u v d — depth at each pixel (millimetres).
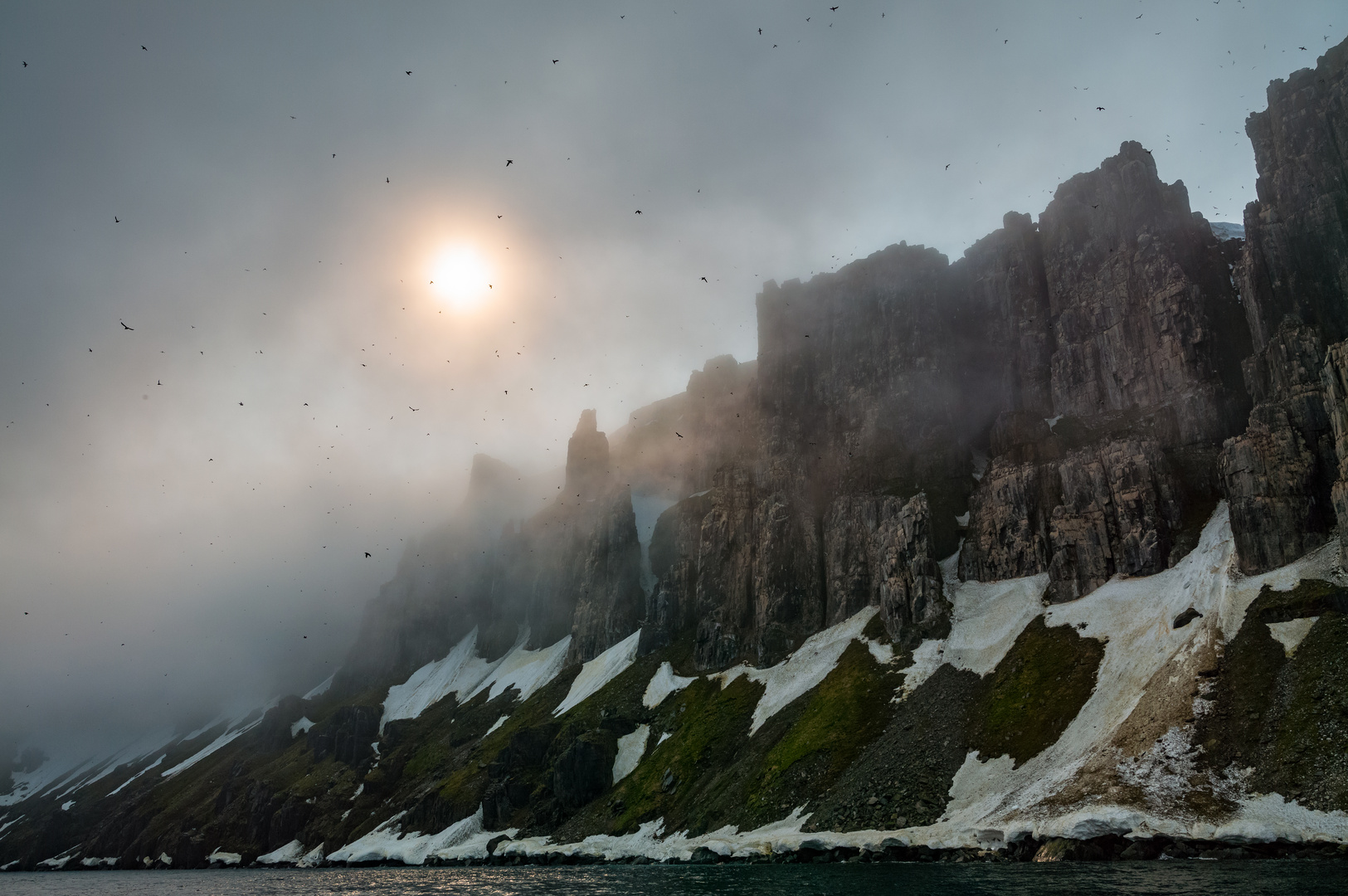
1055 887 63531
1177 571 134500
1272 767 85188
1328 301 140125
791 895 69375
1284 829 75750
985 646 145375
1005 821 97438
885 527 181750
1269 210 153000
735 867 112562
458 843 184500
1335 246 141750
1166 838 81688
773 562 199000
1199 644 109625
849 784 124625
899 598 164000
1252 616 108188
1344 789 77812
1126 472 152250
